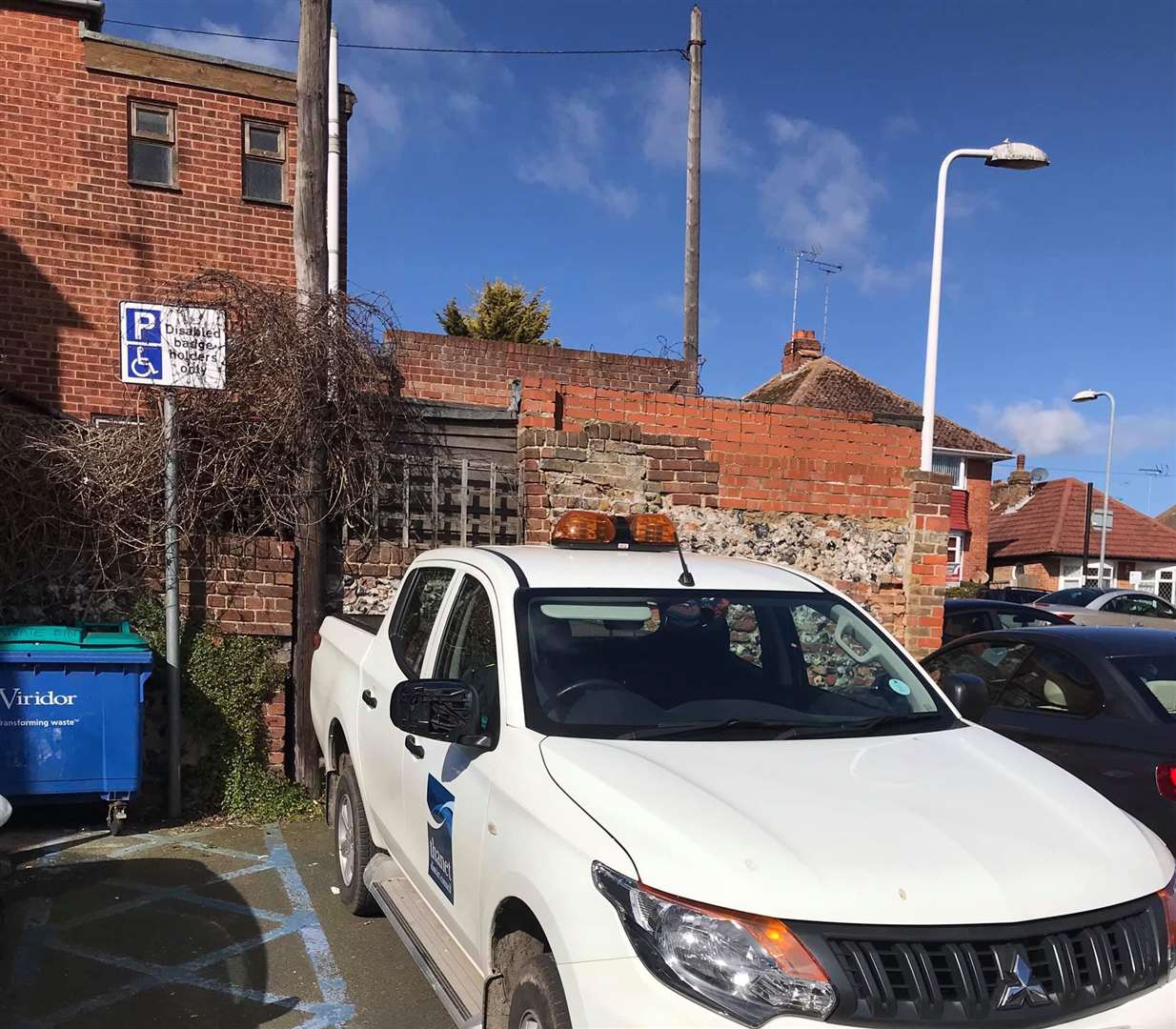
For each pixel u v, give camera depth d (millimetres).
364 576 6812
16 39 10336
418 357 12812
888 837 2406
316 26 6680
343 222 11469
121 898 4859
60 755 5340
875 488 8078
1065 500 34531
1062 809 2715
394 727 4043
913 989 2104
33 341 10328
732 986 2111
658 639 3482
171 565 6031
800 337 30141
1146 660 5082
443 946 3346
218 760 6242
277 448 6559
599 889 2330
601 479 7277
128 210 10734
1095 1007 2223
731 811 2469
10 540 5977
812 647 3695
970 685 3764
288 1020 3744
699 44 14242
